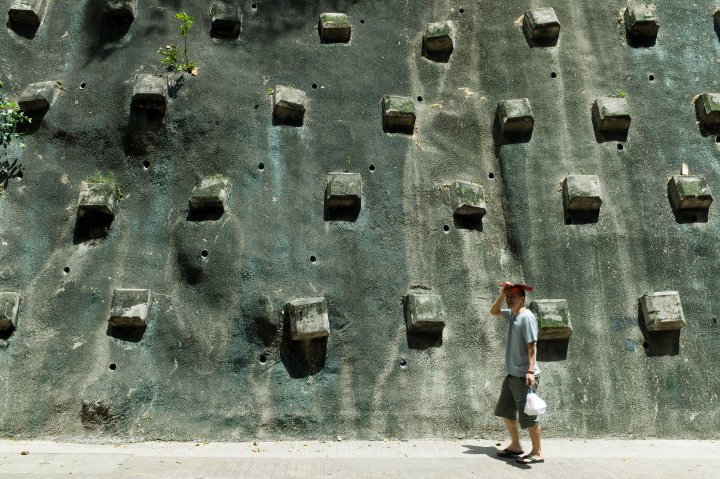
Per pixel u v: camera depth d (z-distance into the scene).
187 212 8.39
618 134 9.24
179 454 6.64
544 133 9.23
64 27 9.46
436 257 8.45
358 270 8.27
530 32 9.84
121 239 8.26
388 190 8.75
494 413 6.96
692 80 9.71
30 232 8.20
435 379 7.79
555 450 7.05
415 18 10.02
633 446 7.32
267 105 9.08
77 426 7.17
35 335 7.67
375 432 7.47
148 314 7.81
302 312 7.79
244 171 8.66
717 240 8.74
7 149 8.56
